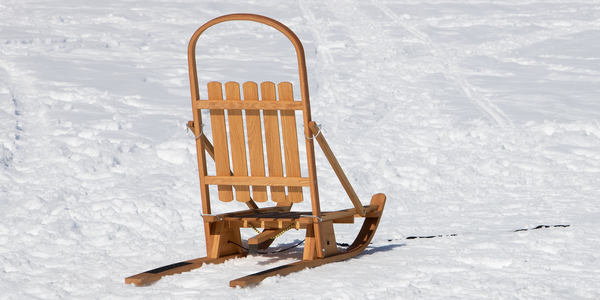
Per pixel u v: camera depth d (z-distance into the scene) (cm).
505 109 1659
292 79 1983
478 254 633
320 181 1136
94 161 1159
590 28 2964
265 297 500
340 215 667
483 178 1169
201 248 727
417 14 3409
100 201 952
